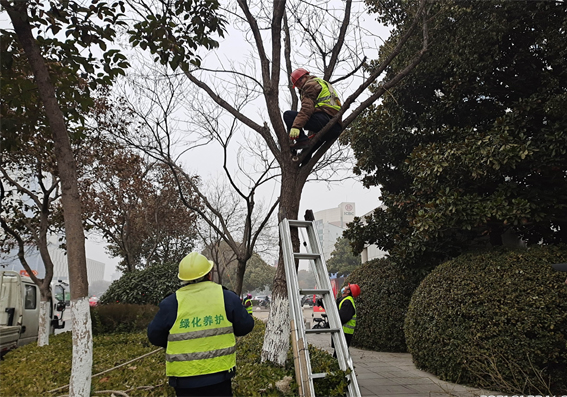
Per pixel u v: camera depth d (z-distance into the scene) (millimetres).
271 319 5176
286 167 5480
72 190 3895
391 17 9422
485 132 7703
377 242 10281
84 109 5941
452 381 6387
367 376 6938
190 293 3180
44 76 4098
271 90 5574
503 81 8211
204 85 6105
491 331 5844
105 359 6410
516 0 7254
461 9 7621
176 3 5887
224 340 3092
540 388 5484
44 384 4863
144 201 14664
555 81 6941
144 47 5953
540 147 6629
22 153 7965
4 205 8688
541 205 6531
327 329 4262
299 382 3984
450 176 7367
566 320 5441
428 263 8289
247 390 4090
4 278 8516
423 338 6887
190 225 16828
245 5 5789
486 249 6930
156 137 7047
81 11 5250
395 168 10148
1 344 7391
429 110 9164
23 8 4180
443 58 8336
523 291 5781
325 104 5406
